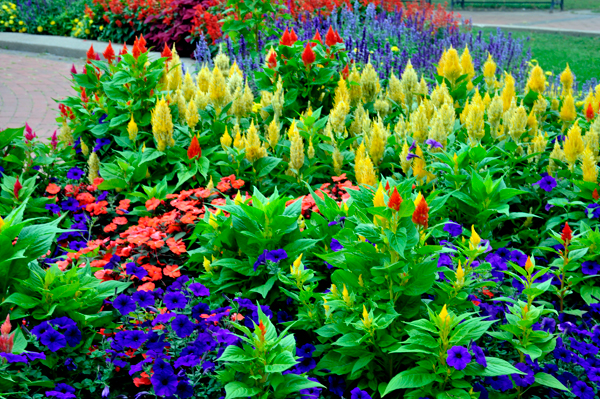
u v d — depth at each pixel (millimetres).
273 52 6211
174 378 2779
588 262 3695
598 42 17000
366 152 4934
